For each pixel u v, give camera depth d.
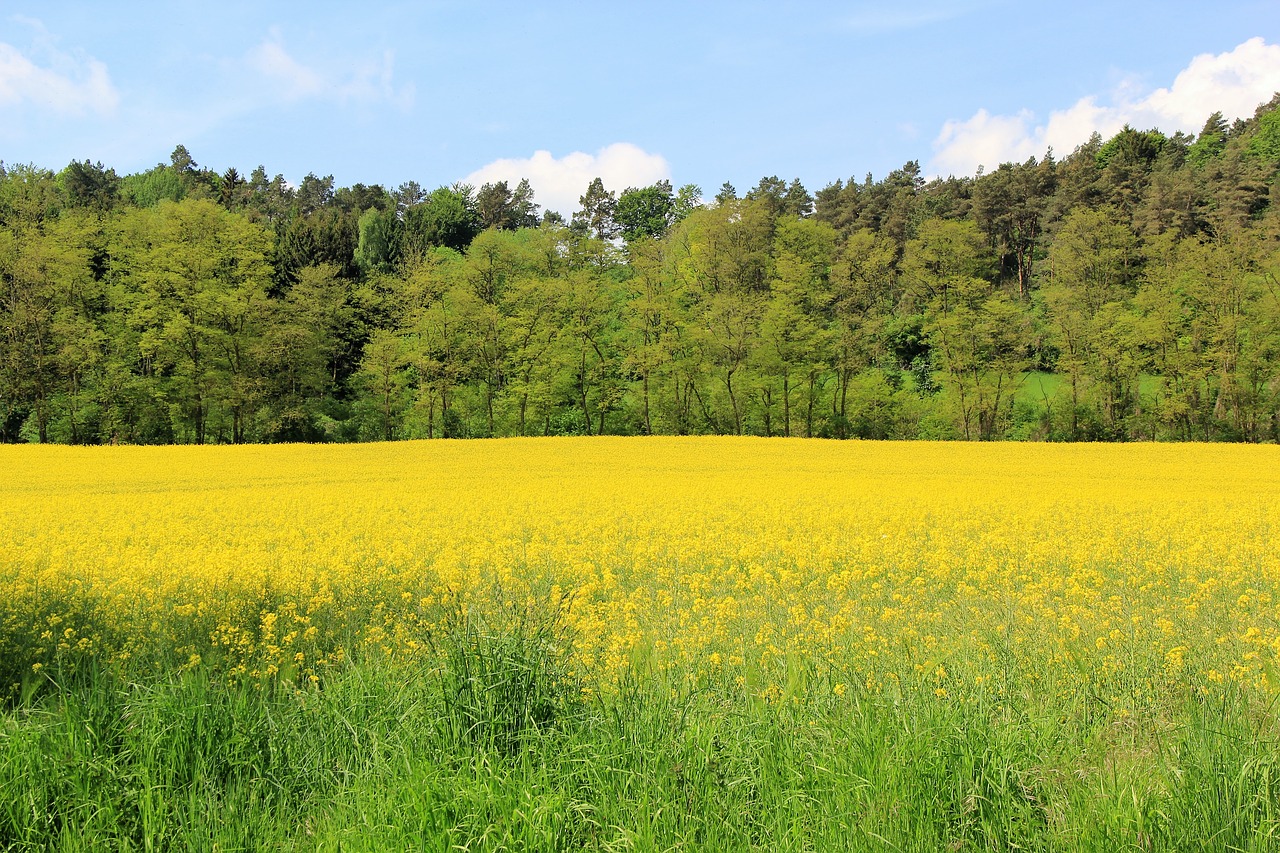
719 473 30.08
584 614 8.35
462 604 7.65
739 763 4.36
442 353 60.59
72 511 18.61
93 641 6.58
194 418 54.16
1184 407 50.78
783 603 8.59
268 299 56.00
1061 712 5.05
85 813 4.05
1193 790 3.93
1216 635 6.95
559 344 58.50
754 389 57.94
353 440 58.28
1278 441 50.41
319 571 10.12
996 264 87.62
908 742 4.32
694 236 65.00
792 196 123.81
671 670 5.83
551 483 25.84
